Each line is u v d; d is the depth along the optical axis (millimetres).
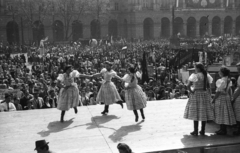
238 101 10414
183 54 32500
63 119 13039
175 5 108312
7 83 25781
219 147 9633
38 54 62594
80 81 25422
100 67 35938
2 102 16188
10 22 95875
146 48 65938
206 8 109938
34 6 90250
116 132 11180
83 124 12266
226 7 110688
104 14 103125
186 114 10547
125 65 37781
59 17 99688
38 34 92438
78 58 45531
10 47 79750
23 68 39781
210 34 110312
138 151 9297
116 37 107125
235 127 11375
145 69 24938
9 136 11031
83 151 9492
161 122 12227
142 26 105250
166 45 67750
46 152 7547
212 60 35812
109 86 13352
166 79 25469
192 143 9891
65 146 9945
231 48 57969
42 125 12266
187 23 112688
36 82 25922
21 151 9641
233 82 11938
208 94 10438
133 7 104688
